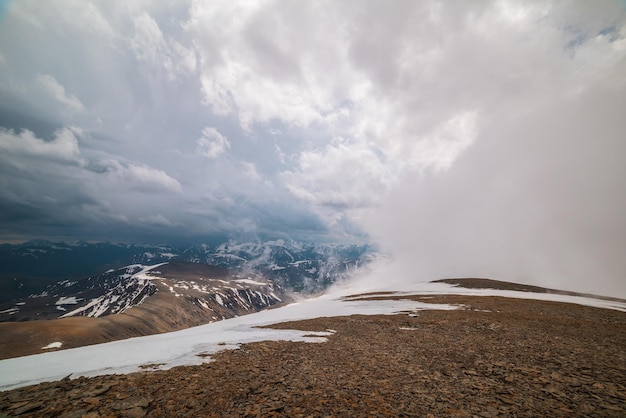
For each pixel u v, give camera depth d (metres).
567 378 10.84
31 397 9.39
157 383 10.55
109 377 11.37
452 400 9.05
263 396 9.34
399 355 14.55
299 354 14.89
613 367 12.12
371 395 9.45
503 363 12.88
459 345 16.50
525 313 28.20
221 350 16.12
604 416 7.85
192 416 8.06
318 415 8.07
